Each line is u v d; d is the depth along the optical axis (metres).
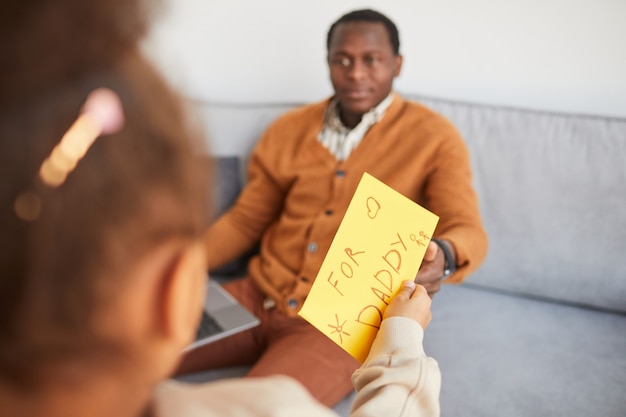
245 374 1.22
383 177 1.26
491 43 1.59
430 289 1.00
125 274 0.25
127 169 0.24
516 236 1.38
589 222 1.31
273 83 1.83
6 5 0.23
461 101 1.51
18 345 0.23
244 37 1.80
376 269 0.65
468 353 1.21
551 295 1.37
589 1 1.47
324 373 1.07
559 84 1.57
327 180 1.33
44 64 0.23
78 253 0.23
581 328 1.30
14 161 0.22
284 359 1.10
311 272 1.25
